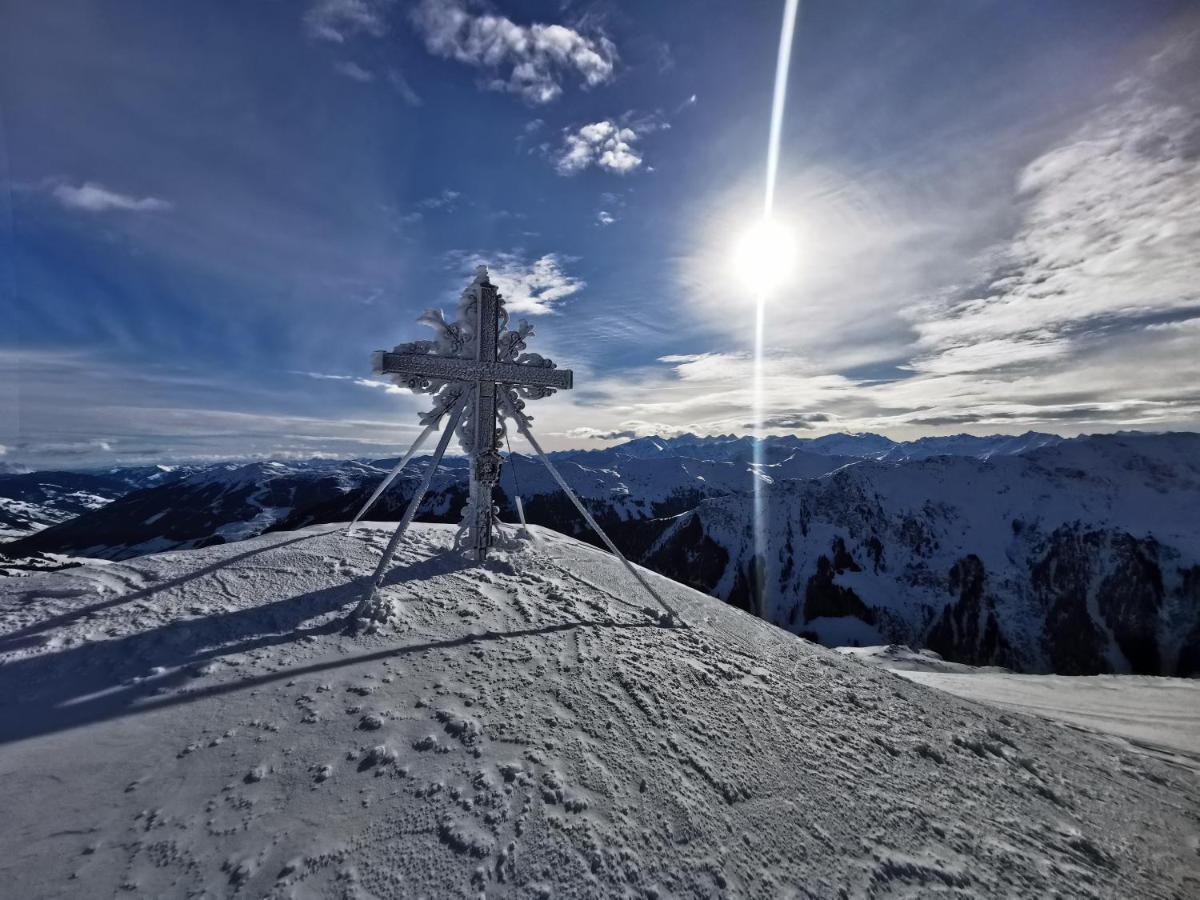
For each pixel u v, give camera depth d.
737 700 6.24
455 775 4.22
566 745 4.75
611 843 3.83
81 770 4.03
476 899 3.29
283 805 3.81
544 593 8.38
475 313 9.38
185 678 5.28
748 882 3.78
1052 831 5.37
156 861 3.31
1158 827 6.07
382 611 6.88
